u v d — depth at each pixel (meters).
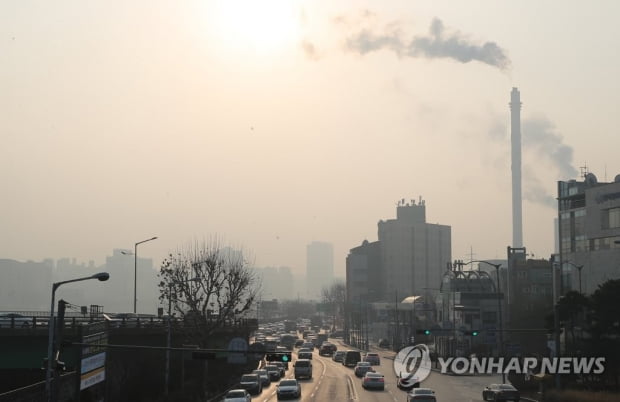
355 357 117.50
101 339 59.50
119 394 66.50
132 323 71.81
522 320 124.50
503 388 63.16
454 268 144.12
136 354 71.88
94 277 41.34
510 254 155.12
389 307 194.88
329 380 90.12
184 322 80.56
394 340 166.88
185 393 65.81
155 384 73.19
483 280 138.88
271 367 95.31
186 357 82.62
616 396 58.69
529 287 151.62
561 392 61.94
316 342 194.12
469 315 130.88
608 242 104.75
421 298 193.38
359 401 64.75
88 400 55.44
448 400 65.69
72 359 55.41
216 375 86.12
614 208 103.62
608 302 68.06
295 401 65.19
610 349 68.12
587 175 117.00
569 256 114.69
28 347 57.94
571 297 71.25
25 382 60.38
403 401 64.75
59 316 42.12
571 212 116.31
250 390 72.25
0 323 57.66
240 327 102.06
